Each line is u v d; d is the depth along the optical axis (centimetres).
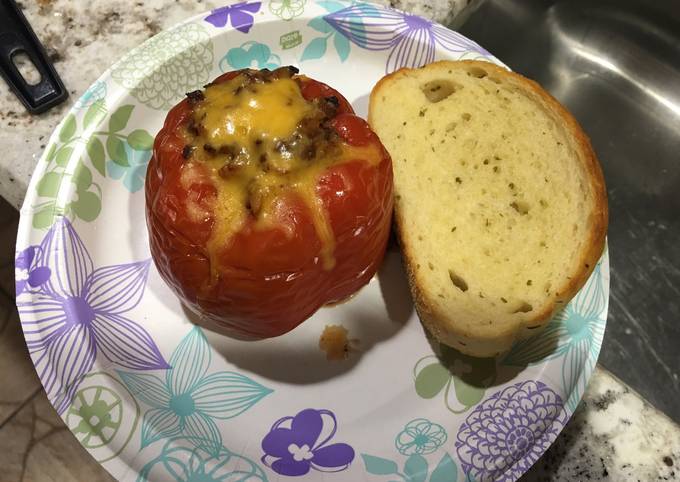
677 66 36
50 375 19
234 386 21
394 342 22
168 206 19
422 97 24
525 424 20
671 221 33
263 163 18
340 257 20
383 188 20
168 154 19
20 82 24
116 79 24
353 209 19
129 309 22
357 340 22
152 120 24
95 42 26
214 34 25
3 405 38
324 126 19
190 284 19
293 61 26
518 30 34
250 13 25
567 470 21
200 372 21
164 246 19
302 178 19
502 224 23
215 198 18
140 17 26
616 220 33
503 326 21
